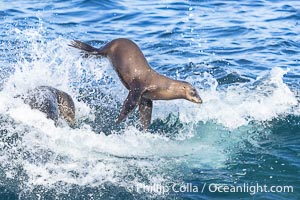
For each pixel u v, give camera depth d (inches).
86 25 2106.3
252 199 1146.0
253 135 1398.9
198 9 2294.5
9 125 1341.0
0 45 1854.1
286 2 2384.4
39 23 2090.3
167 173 1230.9
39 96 1398.9
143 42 1958.7
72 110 1416.1
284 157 1300.4
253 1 2397.9
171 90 1353.3
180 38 1994.3
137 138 1369.3
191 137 1390.3
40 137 1315.2
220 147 1346.0
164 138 1379.2
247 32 2052.2
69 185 1172.5
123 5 2322.8
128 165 1251.2
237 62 1808.6
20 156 1251.8
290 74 1732.3
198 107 1492.4
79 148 1296.8
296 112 1487.5
